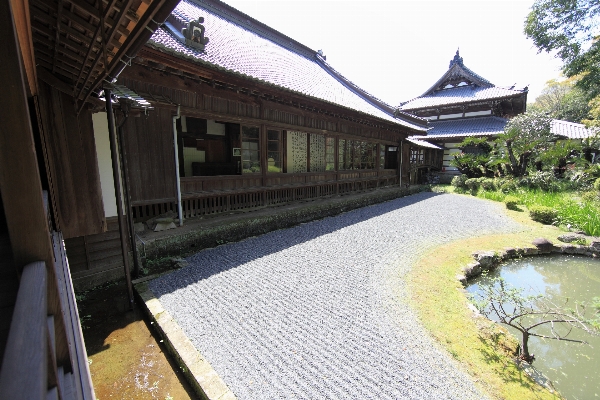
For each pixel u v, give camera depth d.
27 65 2.26
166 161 5.18
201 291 3.66
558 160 14.05
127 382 2.39
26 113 0.92
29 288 0.85
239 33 9.99
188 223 5.61
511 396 2.21
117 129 4.02
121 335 2.98
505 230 7.20
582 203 9.03
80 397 1.05
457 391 2.23
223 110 6.09
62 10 1.67
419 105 22.16
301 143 8.45
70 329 1.32
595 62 13.46
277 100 7.02
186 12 8.45
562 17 13.55
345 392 2.21
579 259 6.02
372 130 11.59
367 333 2.91
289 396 2.16
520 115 13.80
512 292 3.21
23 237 0.98
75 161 3.57
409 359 2.56
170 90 5.13
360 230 6.77
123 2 1.41
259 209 7.21
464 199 11.96
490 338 2.88
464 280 4.41
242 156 6.71
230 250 5.16
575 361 3.11
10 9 0.89
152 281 3.89
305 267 4.52
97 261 4.03
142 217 5.09
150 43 3.83
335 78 14.66
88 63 2.36
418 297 3.68
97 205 3.78
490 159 14.84
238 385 2.24
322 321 3.10
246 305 3.37
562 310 4.07
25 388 0.56
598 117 14.23
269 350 2.63
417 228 7.10
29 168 0.95
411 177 16.61
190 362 2.42
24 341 0.68
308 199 8.85
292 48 13.50
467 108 20.41
